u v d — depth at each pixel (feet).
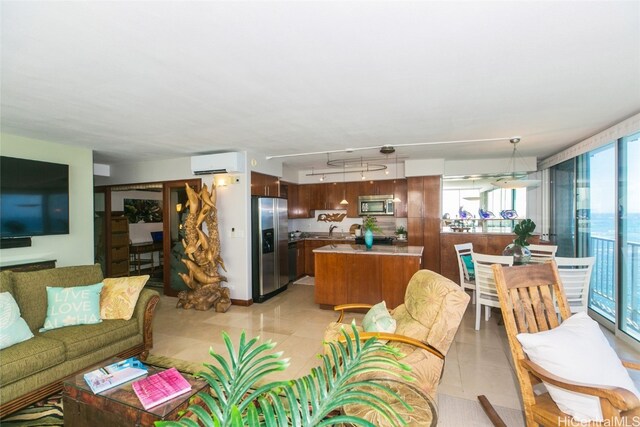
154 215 25.07
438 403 7.29
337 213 23.54
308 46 5.57
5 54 5.70
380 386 3.65
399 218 21.94
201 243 14.65
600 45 5.63
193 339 11.19
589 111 9.41
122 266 20.38
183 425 3.08
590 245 13.38
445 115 9.71
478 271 11.86
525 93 7.95
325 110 9.14
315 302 15.17
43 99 7.99
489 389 7.87
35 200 11.62
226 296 15.05
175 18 4.67
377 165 21.11
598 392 4.27
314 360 9.53
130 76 6.72
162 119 9.83
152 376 6.16
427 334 6.59
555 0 4.38
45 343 7.48
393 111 9.29
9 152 11.36
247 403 3.50
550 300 6.51
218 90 7.56
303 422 3.14
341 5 4.43
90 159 14.14
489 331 11.69
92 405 5.66
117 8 4.40
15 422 6.79
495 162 18.17
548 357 5.16
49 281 9.18
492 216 18.52
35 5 4.29
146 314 9.78
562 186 15.90
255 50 5.69
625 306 10.64
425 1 4.37
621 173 10.77
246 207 15.43
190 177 16.65
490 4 4.47
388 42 5.47
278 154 16.47
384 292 13.73
